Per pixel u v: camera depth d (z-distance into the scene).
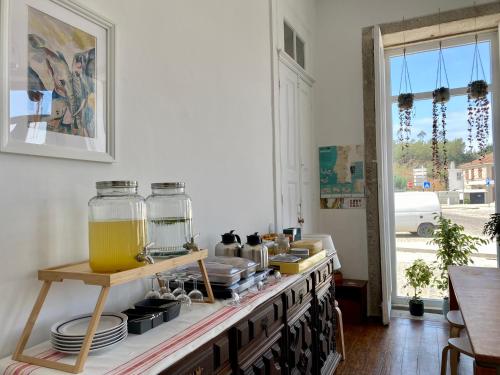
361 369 2.89
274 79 3.21
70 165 1.37
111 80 1.54
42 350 1.14
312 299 2.40
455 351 2.22
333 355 2.85
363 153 4.36
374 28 3.88
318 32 4.55
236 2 2.64
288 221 3.52
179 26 2.01
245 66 2.74
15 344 1.16
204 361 1.21
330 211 4.49
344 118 4.45
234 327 1.41
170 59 1.93
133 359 1.06
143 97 1.73
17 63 1.19
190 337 1.22
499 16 3.83
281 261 2.20
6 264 1.15
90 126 1.44
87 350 1.01
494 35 4.11
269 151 3.11
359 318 3.96
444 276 4.11
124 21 1.63
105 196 1.24
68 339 1.09
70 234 1.36
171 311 1.38
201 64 2.19
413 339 3.49
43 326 1.25
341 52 4.48
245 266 1.82
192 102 2.10
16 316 1.17
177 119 1.97
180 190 1.60
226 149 2.44
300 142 3.95
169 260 1.35
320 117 4.52
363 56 4.24
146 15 1.77
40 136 1.25
